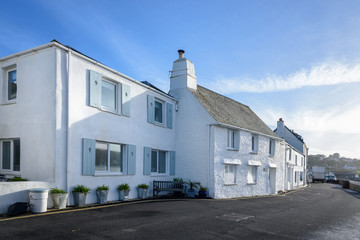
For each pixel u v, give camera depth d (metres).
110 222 7.60
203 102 16.97
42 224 6.96
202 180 15.74
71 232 6.43
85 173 10.38
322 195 23.78
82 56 10.57
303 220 9.94
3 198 7.85
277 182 23.94
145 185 13.27
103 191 10.69
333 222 9.90
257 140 20.61
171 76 17.78
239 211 10.98
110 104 12.27
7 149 10.88
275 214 10.88
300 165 38.44
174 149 16.69
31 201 8.25
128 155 12.77
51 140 9.39
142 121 13.89
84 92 10.67
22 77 10.40
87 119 10.72
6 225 6.71
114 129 12.06
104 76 11.72
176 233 6.96
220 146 16.16
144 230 7.02
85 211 8.96
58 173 9.38
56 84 9.55
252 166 19.95
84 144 10.42
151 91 14.76
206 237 6.80
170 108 16.45
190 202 12.75
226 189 16.47
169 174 16.03
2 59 10.87
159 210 9.97
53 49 9.73
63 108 9.73
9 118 10.60
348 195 24.84
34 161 9.70
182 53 18.17
